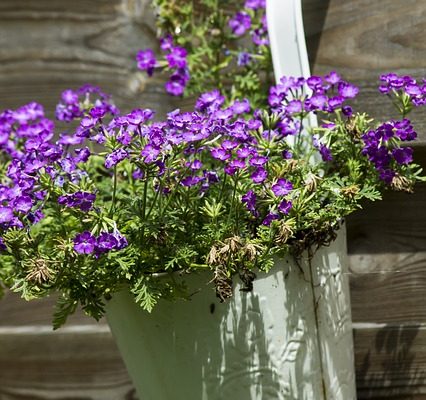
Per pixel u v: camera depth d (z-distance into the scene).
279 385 1.47
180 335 1.47
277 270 1.45
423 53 1.61
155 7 1.72
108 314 1.52
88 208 1.41
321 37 1.65
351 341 1.56
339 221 1.49
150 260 1.44
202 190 1.47
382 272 1.64
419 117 1.60
